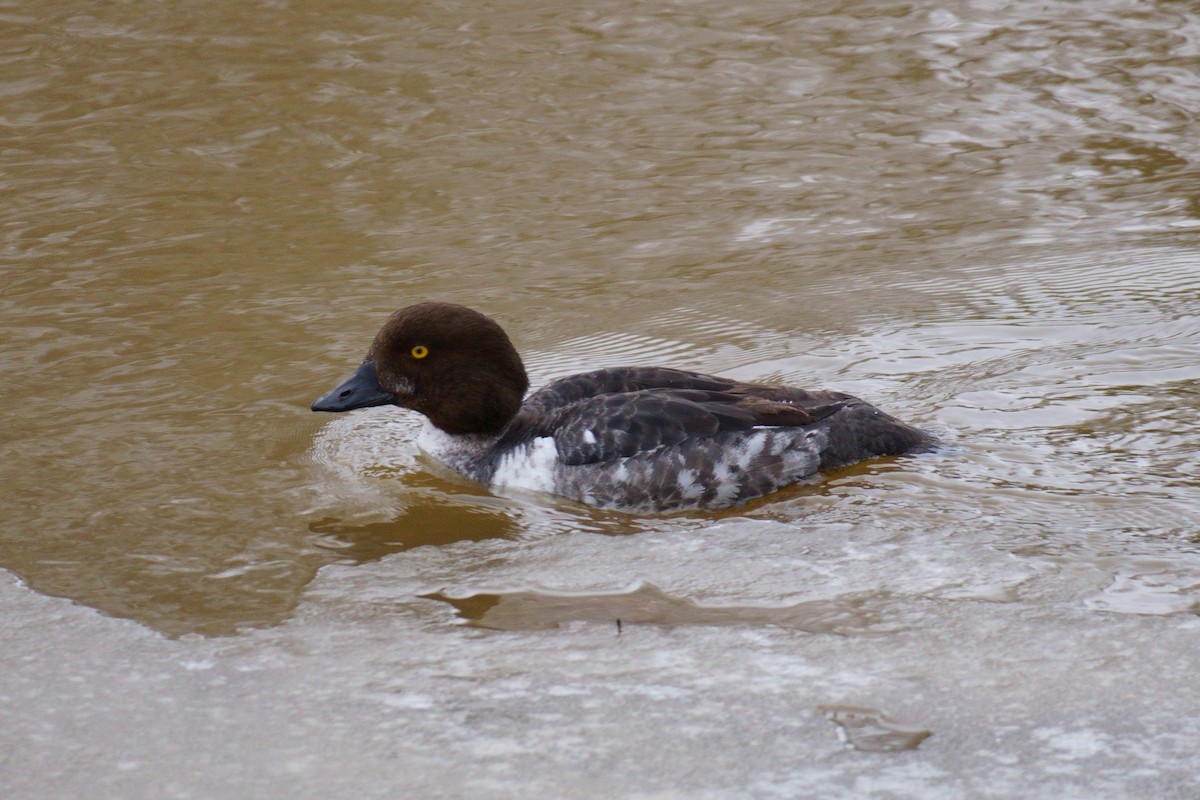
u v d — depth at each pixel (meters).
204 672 7.98
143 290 14.91
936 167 18.30
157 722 7.50
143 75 21.25
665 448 10.38
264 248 16.08
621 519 10.24
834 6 23.81
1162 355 12.59
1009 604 8.52
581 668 7.94
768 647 8.12
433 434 11.32
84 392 12.44
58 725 7.48
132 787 6.96
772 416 10.58
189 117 19.88
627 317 14.24
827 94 20.66
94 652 8.20
